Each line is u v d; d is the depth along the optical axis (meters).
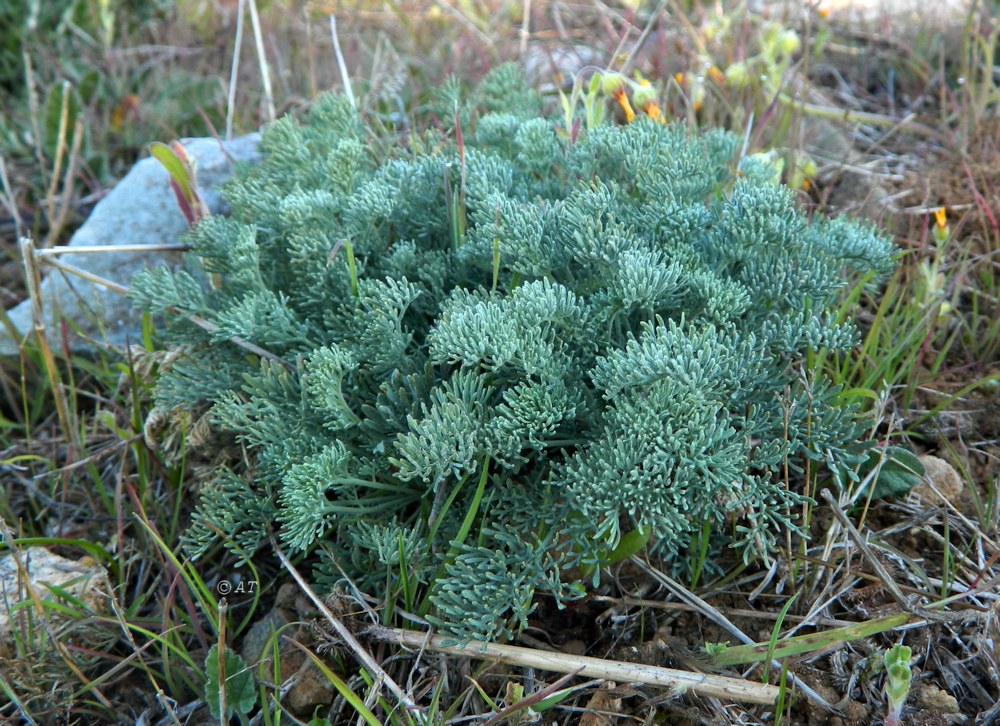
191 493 0.36
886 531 0.31
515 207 0.31
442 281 0.33
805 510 0.29
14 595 0.32
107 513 0.37
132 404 0.36
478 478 0.30
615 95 0.40
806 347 0.33
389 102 0.51
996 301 0.40
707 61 0.49
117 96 0.61
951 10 0.61
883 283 0.41
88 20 0.67
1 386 0.45
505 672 0.28
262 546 0.33
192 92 0.58
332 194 0.35
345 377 0.32
